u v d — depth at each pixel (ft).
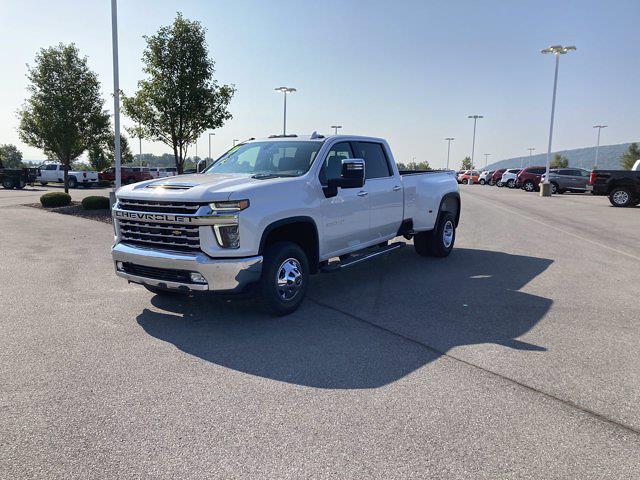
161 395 11.62
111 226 42.98
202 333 15.98
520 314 18.29
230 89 58.49
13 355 13.98
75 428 10.11
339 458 9.12
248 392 11.82
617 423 10.51
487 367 13.41
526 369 13.28
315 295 20.97
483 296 20.89
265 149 21.08
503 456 9.23
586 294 21.29
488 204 73.36
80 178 120.47
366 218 21.76
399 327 16.71
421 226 26.96
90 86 65.62
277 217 16.67
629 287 22.58
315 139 20.53
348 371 13.08
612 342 15.38
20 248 31.68
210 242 15.49
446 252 29.99
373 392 11.86
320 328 16.55
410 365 13.51
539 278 24.38
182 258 15.60
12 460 8.98
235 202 15.48
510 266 27.37
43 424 10.25
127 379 12.48
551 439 9.84
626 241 37.11
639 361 13.87
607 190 71.10
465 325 16.97
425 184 26.91
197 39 55.31
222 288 15.61
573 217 55.16
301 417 10.63
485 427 10.27
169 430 10.07
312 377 12.70
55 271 25.02
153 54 54.70
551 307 19.25
